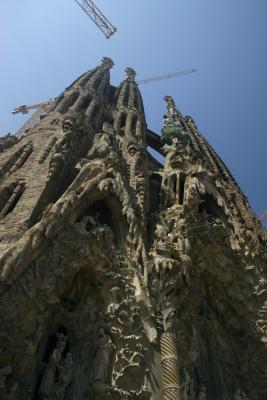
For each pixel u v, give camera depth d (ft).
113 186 67.97
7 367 39.14
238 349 72.59
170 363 49.37
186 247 69.41
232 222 93.04
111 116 142.92
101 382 45.50
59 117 102.32
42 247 50.44
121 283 56.13
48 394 43.34
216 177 118.93
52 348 50.21
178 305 59.72
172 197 88.79
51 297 48.16
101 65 185.16
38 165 75.97
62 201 58.08
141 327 52.26
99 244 58.03
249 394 65.51
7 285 43.14
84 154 93.66
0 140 95.50
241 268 79.87
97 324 53.01
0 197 67.00
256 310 73.61
